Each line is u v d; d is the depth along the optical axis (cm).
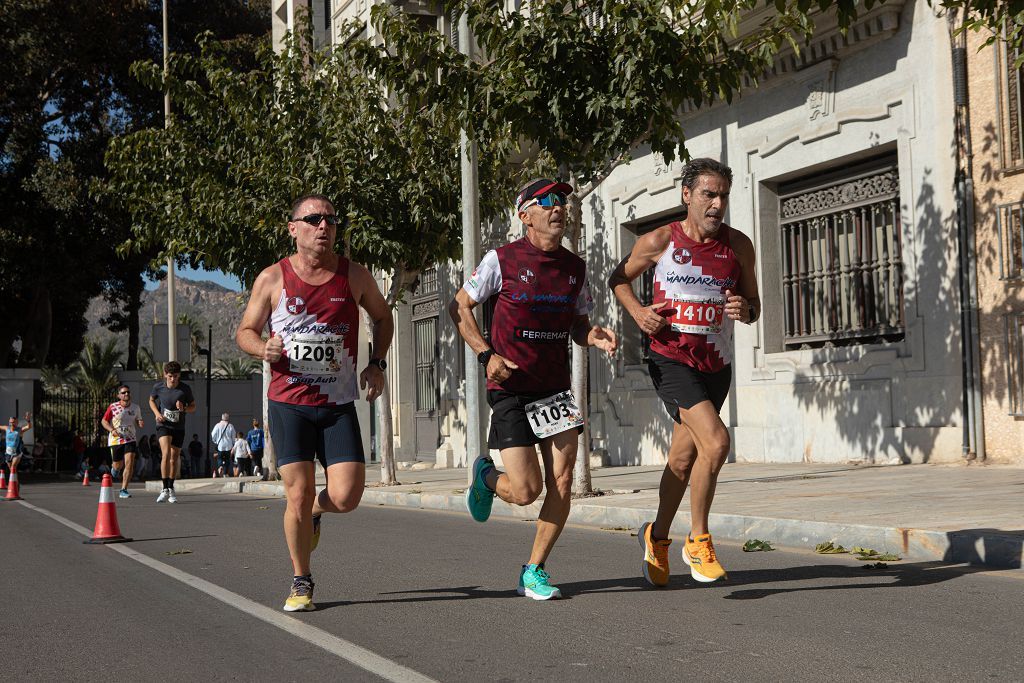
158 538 1039
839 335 1561
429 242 1786
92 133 3678
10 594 684
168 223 1958
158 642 514
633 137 1152
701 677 412
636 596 597
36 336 4028
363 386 571
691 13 1111
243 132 1934
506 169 1719
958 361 1346
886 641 465
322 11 3531
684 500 1063
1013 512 822
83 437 4384
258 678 433
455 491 1487
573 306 572
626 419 2008
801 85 1582
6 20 3222
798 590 602
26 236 3394
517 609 568
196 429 4769
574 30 1135
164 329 3325
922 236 1394
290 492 563
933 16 1366
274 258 1877
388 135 1750
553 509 590
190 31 3975
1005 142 1277
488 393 586
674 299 595
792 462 1605
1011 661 426
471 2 1190
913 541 737
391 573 725
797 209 1645
